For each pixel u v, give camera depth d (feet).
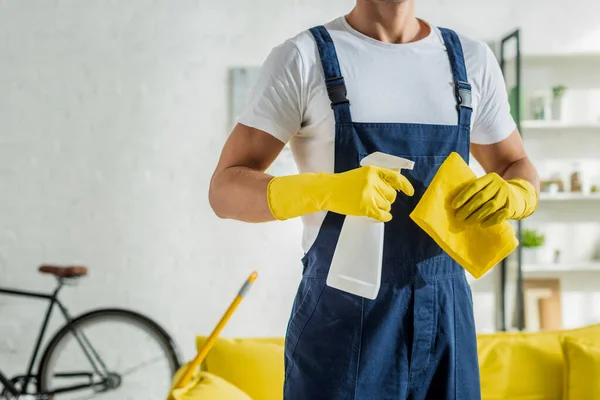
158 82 12.75
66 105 12.68
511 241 3.67
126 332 12.85
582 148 13.17
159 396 12.89
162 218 12.78
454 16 13.05
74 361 12.76
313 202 3.45
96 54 12.69
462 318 3.92
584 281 13.26
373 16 4.05
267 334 12.82
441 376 3.86
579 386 7.09
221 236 12.84
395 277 3.76
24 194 12.67
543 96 12.93
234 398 6.40
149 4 12.73
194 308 12.80
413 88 3.98
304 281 3.98
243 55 12.80
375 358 3.71
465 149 4.04
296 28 12.83
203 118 12.78
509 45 13.06
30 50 12.64
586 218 13.29
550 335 7.75
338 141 3.86
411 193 3.42
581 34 13.11
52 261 12.67
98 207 12.72
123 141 12.73
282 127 4.02
